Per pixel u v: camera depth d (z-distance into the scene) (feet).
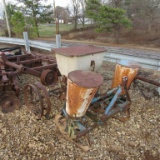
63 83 10.16
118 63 9.60
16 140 7.89
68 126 7.74
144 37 45.29
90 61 9.78
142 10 49.14
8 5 48.75
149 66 12.34
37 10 54.49
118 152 7.35
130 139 8.05
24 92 9.78
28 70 11.30
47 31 66.85
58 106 10.62
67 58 9.29
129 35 48.52
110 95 9.78
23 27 41.70
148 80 10.19
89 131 7.89
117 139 8.04
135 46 39.17
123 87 8.92
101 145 7.70
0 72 10.62
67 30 67.72
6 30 47.06
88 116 8.73
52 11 58.08
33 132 8.40
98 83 6.67
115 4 48.80
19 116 9.60
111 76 15.21
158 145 7.73
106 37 51.67
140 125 9.00
